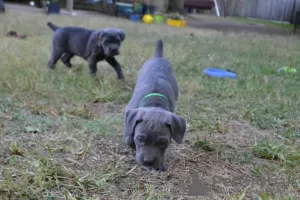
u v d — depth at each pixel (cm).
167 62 179
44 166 145
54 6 585
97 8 689
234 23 725
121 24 524
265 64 327
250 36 517
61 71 255
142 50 342
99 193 138
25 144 163
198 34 499
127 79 259
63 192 136
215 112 212
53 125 182
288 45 452
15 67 252
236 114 210
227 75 276
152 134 128
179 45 389
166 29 525
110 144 168
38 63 266
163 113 134
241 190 145
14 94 210
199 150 170
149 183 145
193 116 203
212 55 352
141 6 647
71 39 253
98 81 246
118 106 214
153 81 158
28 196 132
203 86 250
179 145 172
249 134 190
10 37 361
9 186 134
